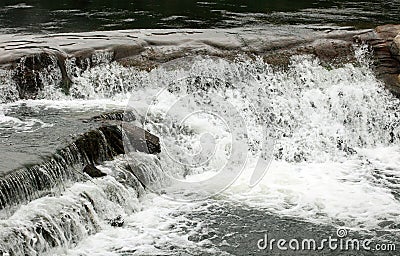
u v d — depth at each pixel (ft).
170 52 45.73
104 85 43.70
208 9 67.92
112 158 34.32
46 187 29.78
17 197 28.12
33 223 27.14
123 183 32.42
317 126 44.55
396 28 49.62
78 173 31.86
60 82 42.93
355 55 48.34
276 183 36.86
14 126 35.68
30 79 42.09
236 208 33.47
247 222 32.07
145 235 30.12
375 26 54.03
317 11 65.26
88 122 36.22
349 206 34.35
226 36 48.34
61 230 27.96
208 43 46.96
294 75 46.44
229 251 29.35
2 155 30.60
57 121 36.58
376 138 45.47
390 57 48.42
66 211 28.66
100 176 32.14
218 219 32.14
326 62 47.47
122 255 28.30
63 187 30.68
